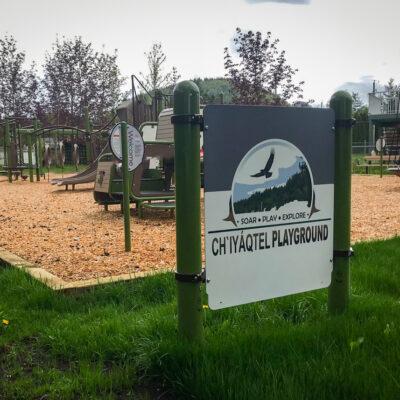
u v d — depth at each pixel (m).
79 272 5.05
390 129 26.53
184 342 2.88
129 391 2.66
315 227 3.35
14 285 4.41
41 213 9.94
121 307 3.95
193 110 2.79
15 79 35.94
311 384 2.45
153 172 10.12
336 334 3.06
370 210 9.75
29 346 3.28
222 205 2.93
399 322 3.23
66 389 2.63
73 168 30.56
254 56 22.41
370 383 2.42
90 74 36.72
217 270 2.95
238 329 3.18
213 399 2.43
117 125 5.86
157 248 6.20
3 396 2.62
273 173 3.11
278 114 3.10
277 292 3.19
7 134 21.28
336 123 3.39
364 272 4.48
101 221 8.68
